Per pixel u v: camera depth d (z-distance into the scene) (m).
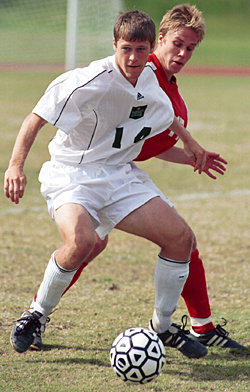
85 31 65.62
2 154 31.98
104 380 9.67
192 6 11.34
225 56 108.12
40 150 34.28
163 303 10.74
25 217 22.00
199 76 84.81
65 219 9.86
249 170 31.30
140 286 15.29
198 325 11.58
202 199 25.58
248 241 19.77
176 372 10.18
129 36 9.44
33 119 10.01
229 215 23.09
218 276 16.22
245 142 38.78
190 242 10.41
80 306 13.43
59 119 9.88
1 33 101.81
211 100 60.94
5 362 10.21
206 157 12.51
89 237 9.68
